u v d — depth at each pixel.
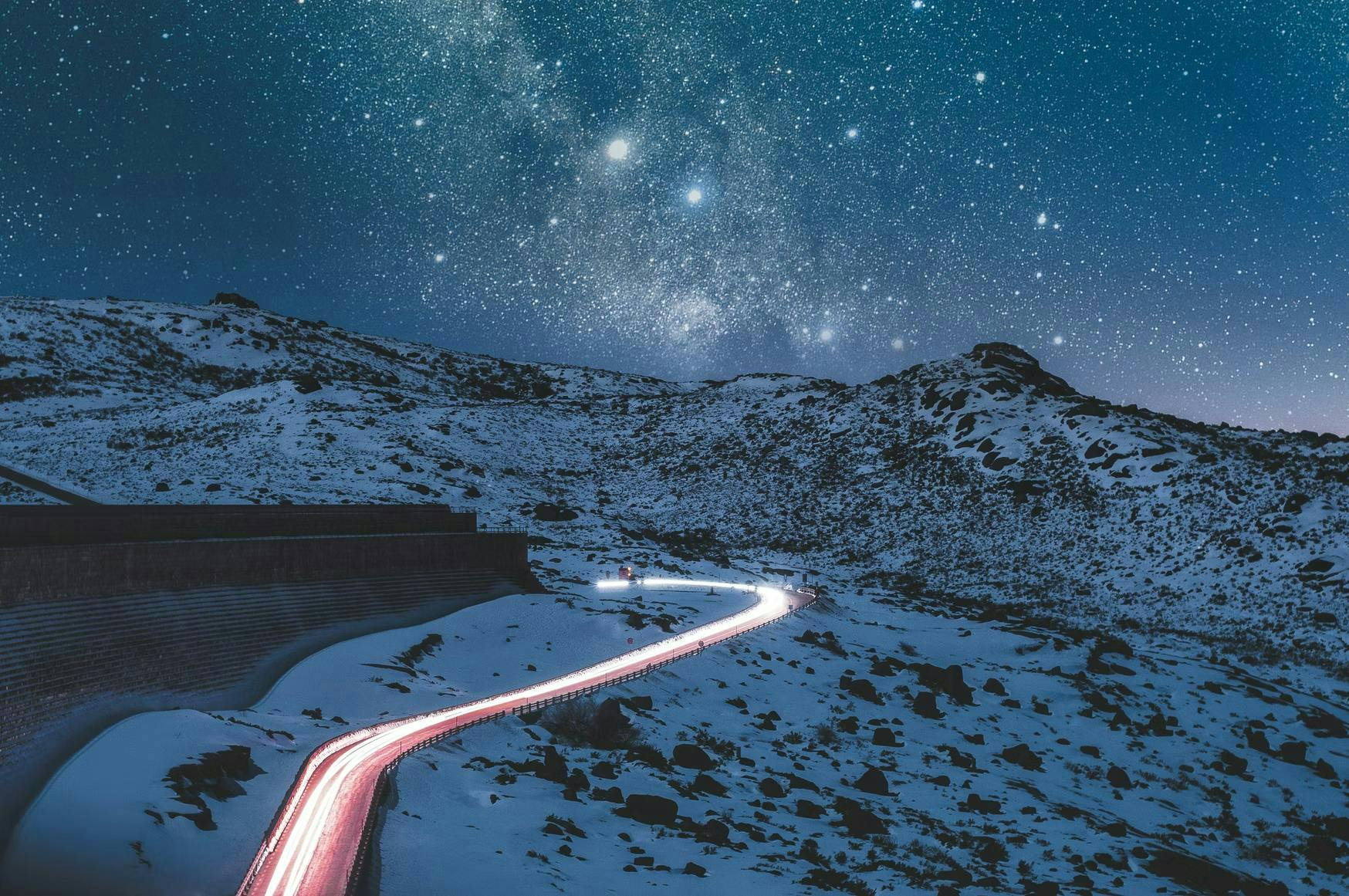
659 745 43.50
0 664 32.34
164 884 23.09
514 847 27.88
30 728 30.67
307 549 54.72
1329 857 43.53
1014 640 74.88
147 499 89.56
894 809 40.44
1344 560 89.81
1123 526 105.94
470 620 59.50
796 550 112.69
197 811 26.48
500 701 45.66
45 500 85.50
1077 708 62.53
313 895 22.16
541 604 64.56
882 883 30.16
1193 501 106.06
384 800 29.33
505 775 34.62
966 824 39.62
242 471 104.75
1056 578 98.94
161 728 32.31
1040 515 111.19
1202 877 36.47
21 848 23.62
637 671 53.03
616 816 32.97
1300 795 52.91
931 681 62.16
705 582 85.12
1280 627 83.44
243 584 50.25
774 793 39.50
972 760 49.72
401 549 60.91
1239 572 93.06
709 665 57.56
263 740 34.41
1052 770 51.81
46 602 37.78
